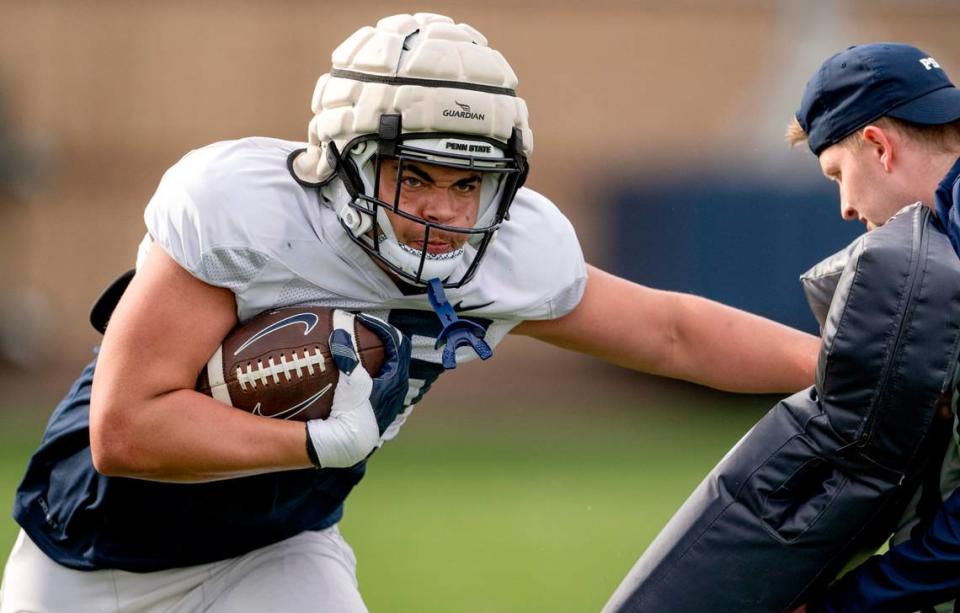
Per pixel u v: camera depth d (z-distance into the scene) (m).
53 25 39.22
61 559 10.35
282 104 40.06
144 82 39.59
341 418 9.14
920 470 9.20
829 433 9.05
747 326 11.08
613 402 32.34
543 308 10.27
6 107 38.91
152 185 39.41
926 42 38.19
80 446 10.20
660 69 40.00
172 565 10.30
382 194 9.25
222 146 9.57
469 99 9.06
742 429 28.77
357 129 9.09
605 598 16.91
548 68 40.12
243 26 39.81
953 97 9.75
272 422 9.12
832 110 10.10
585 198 38.47
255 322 9.33
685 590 9.41
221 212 9.14
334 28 40.12
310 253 9.35
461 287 9.84
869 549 9.67
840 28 38.41
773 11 39.75
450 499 22.44
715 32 39.66
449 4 40.28
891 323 8.75
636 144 39.75
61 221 38.69
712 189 32.53
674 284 33.38
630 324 10.84
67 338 37.97
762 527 9.25
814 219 31.61
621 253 34.06
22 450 26.02
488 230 9.44
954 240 8.91
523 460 25.67
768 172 32.12
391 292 9.61
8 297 37.16
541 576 17.91
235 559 10.52
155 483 9.87
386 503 22.19
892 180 9.88
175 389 9.12
